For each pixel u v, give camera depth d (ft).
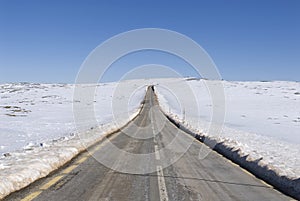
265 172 31.71
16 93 299.79
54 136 66.90
